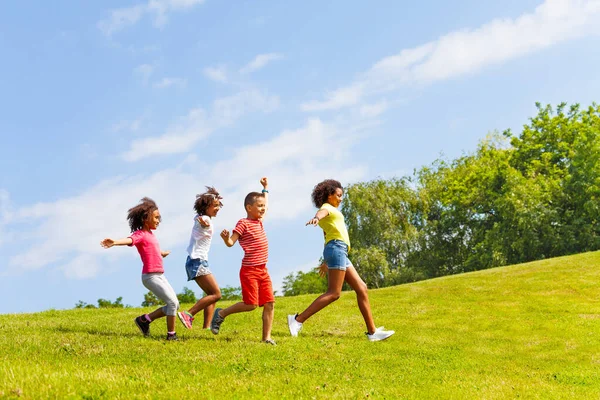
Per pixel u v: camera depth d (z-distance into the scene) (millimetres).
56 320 11695
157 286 8156
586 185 36031
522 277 17875
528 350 10945
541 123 42219
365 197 43406
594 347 11062
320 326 12039
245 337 9305
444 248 44375
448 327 12602
